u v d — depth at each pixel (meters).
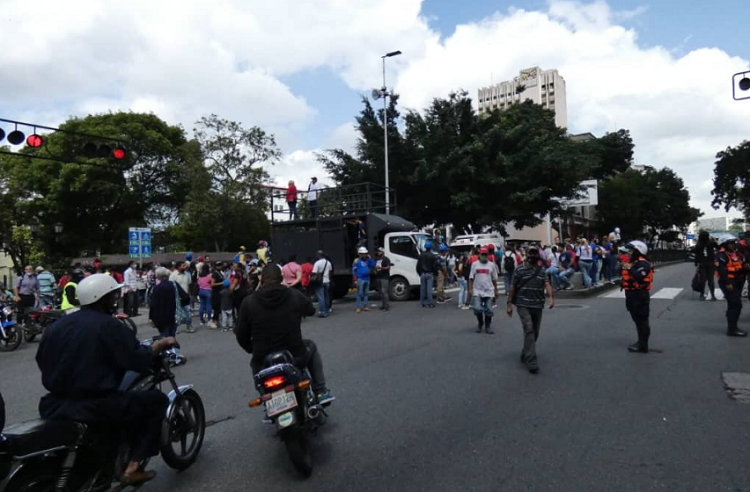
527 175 33.19
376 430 5.29
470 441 4.90
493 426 5.29
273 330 4.80
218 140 39.97
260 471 4.45
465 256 16.03
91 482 3.61
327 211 20.81
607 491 3.85
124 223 45.44
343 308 16.80
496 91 140.25
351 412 5.89
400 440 5.00
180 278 13.58
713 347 8.80
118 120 43.53
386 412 5.85
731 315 9.73
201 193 40.34
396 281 18.11
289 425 4.16
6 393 7.63
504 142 33.72
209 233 42.59
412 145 33.72
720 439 4.80
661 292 17.59
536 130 37.47
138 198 45.50
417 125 34.34
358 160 35.00
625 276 8.57
